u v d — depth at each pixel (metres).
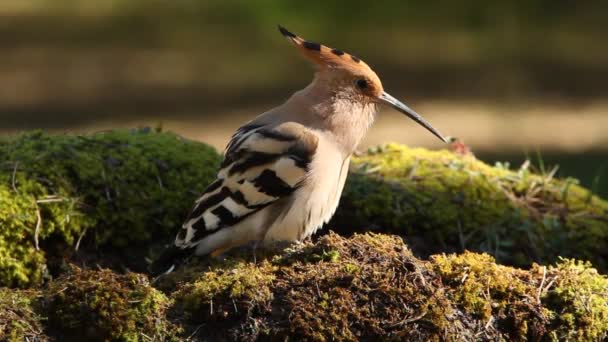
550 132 17.17
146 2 31.72
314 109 7.77
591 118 18.31
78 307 6.48
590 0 28.58
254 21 28.31
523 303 6.73
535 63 23.20
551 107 19.23
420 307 6.54
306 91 7.88
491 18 27.48
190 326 6.53
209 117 18.80
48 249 8.09
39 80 22.41
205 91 21.27
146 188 8.66
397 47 25.11
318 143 7.57
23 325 6.37
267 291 6.60
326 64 7.86
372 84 7.92
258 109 19.52
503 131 17.31
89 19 30.02
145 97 20.67
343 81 7.82
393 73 22.38
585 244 9.07
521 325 6.66
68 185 8.25
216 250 7.60
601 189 13.73
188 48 25.81
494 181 9.64
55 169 8.27
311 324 6.46
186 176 8.90
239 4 29.19
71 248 8.17
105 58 24.78
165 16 29.81
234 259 7.27
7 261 7.74
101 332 6.41
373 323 6.50
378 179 9.36
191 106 19.72
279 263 6.98
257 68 23.61
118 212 8.41
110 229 8.38
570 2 27.88
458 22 27.19
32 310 6.50
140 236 8.50
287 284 6.68
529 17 27.25
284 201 7.48
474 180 9.53
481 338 6.59
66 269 8.02
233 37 26.94
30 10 31.84
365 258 6.87
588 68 22.67
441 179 9.51
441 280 6.75
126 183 8.58
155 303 6.55
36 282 7.90
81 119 18.58
